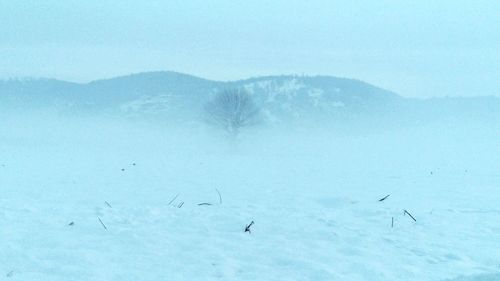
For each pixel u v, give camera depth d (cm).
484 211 1401
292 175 2664
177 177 2428
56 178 2238
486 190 1939
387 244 987
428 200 1638
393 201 1606
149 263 817
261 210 1362
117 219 1162
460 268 825
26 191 1720
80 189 1830
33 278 719
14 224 1073
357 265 831
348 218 1273
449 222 1223
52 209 1287
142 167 3070
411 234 1080
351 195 1772
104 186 1952
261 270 801
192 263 829
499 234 1095
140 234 1016
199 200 1599
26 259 814
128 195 1688
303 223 1172
